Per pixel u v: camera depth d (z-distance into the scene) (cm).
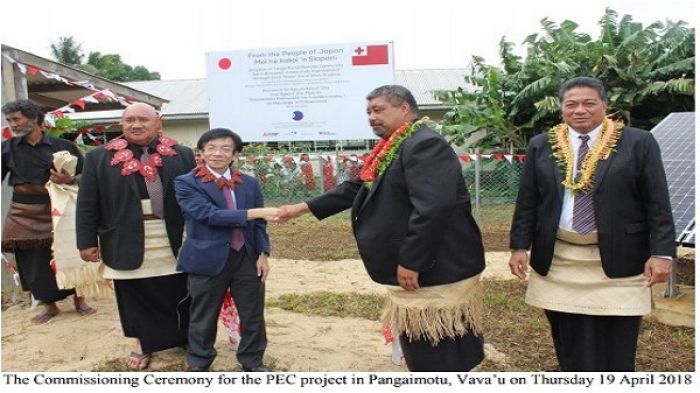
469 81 1226
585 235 264
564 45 1135
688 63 1029
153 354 378
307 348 386
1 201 530
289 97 1066
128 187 338
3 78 522
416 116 266
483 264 269
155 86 2023
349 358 368
